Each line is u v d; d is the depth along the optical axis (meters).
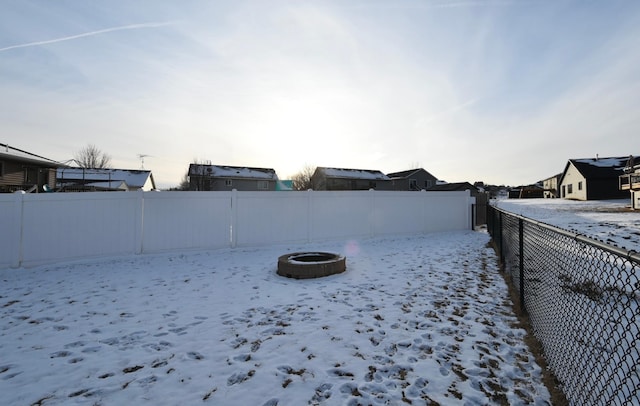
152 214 8.06
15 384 2.73
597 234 8.79
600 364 2.61
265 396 2.55
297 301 4.71
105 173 33.81
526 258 4.37
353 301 4.68
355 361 3.04
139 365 3.01
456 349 3.24
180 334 3.64
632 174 18.48
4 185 17.66
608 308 3.36
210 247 8.62
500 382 2.69
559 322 2.92
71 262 7.23
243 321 3.99
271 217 9.28
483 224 15.10
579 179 31.72
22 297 4.92
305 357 3.12
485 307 4.36
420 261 7.25
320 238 9.90
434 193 11.86
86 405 2.46
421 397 2.52
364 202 10.54
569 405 2.32
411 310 4.29
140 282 5.74
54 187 23.61
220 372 2.89
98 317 4.13
